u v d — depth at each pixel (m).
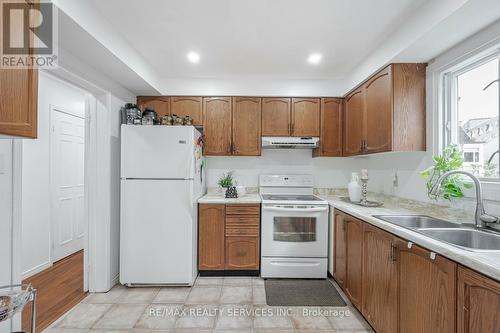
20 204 1.57
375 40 2.21
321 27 2.00
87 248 2.48
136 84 2.73
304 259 2.82
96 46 1.85
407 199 2.36
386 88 2.23
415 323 1.38
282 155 3.51
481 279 0.99
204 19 1.90
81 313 2.12
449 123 2.03
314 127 3.19
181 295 2.43
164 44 2.29
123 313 2.12
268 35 2.13
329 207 2.87
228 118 3.17
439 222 1.79
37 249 2.95
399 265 1.53
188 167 2.58
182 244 2.57
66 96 3.44
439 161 1.89
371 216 1.96
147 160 2.55
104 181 2.48
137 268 2.55
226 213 2.87
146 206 2.55
